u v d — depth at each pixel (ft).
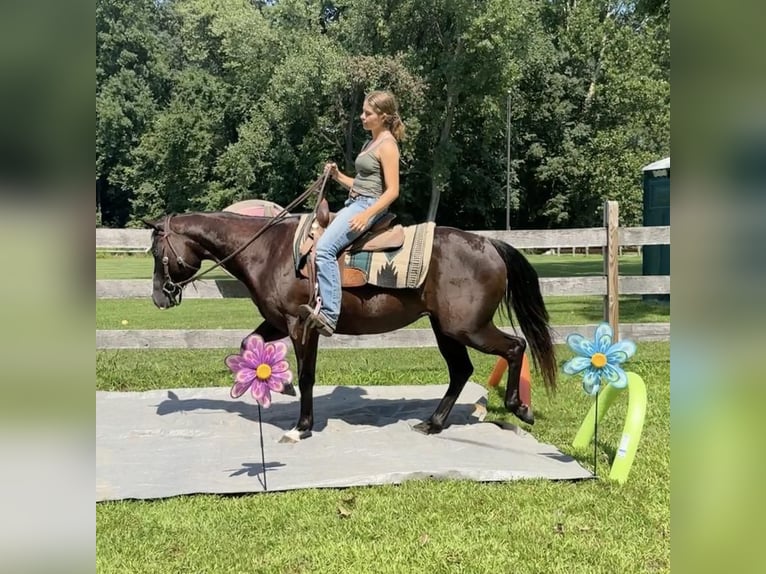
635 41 115.96
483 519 11.96
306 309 14.46
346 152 106.52
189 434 16.78
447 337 16.61
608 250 23.79
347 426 17.37
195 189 127.95
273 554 10.74
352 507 12.48
